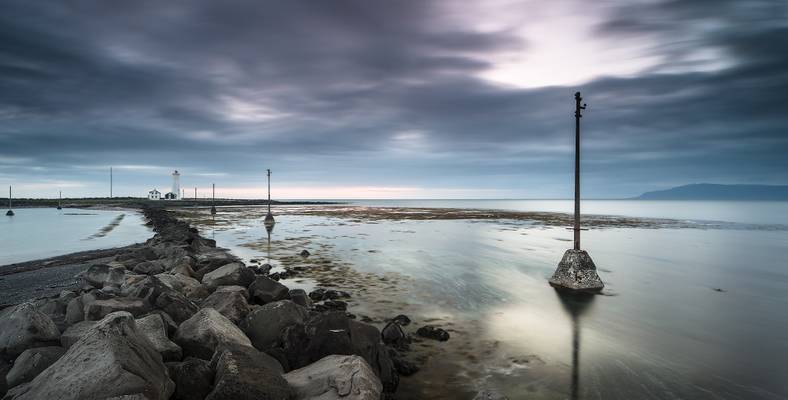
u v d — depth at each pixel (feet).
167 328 24.21
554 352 30.76
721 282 58.90
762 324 39.09
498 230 142.72
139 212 319.47
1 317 24.21
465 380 25.61
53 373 16.26
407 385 24.85
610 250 92.43
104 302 28.91
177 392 17.65
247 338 25.76
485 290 51.01
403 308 42.47
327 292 47.09
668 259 80.18
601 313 41.75
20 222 203.00
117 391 14.96
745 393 24.66
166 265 55.57
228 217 223.92
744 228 159.33
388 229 144.97
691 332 36.47
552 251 87.86
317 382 19.01
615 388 24.89
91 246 103.91
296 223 176.35
